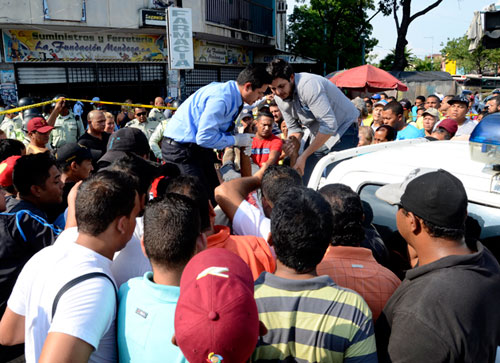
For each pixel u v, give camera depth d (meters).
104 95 13.53
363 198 2.41
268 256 1.87
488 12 4.21
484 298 1.33
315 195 1.46
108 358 1.46
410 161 2.44
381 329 1.46
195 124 3.07
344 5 23.75
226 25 15.41
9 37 11.30
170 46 9.33
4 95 11.41
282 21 20.64
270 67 3.45
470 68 45.81
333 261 1.74
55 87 12.41
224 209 2.19
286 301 1.37
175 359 1.34
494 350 1.38
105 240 1.60
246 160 3.38
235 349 1.09
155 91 14.84
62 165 3.38
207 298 1.11
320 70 23.11
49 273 1.51
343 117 3.80
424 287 1.35
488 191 1.99
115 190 1.60
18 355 2.28
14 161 2.98
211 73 17.14
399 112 5.80
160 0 12.80
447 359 1.27
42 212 2.68
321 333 1.33
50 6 11.09
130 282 1.53
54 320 1.36
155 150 6.30
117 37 13.34
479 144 2.25
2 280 2.37
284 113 4.05
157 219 1.43
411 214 1.49
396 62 22.62
